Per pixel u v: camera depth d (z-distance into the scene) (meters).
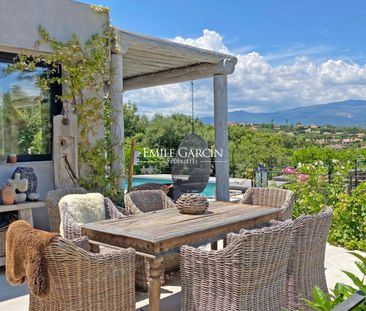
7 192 4.74
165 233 3.09
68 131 5.62
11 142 5.41
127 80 9.76
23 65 5.30
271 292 2.92
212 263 2.79
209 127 17.20
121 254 2.75
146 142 17.33
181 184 8.70
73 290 2.54
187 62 7.91
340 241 5.53
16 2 5.03
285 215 4.45
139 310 3.58
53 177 5.65
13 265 2.49
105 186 5.89
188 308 2.93
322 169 6.53
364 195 5.43
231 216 3.76
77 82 5.66
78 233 3.51
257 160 15.65
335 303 1.75
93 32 5.82
